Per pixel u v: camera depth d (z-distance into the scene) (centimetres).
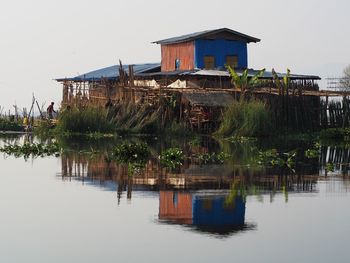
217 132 4903
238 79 5250
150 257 1407
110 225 1686
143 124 5081
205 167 2927
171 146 4088
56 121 5606
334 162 3228
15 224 1694
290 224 1705
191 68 6134
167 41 6369
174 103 5169
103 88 5681
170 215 1809
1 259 1391
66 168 2867
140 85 5638
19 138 5025
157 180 2484
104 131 5125
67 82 6519
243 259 1394
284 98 5106
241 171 2795
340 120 5288
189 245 1498
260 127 4847
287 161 3206
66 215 1805
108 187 2300
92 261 1379
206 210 1881
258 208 1914
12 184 2369
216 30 6066
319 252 1443
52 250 1458
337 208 1920
